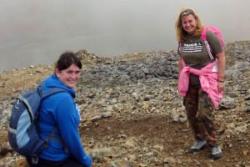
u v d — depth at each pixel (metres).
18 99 2.86
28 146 2.78
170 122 4.93
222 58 3.92
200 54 3.93
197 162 4.03
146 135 4.70
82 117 5.59
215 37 3.89
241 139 4.31
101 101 6.39
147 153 4.26
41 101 2.79
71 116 2.79
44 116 2.79
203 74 3.94
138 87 7.12
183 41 3.99
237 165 3.93
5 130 5.74
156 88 6.82
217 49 3.90
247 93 5.66
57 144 2.81
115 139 4.72
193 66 3.99
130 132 4.84
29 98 2.81
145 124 4.99
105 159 4.20
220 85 3.96
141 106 5.68
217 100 3.96
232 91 5.92
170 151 4.29
